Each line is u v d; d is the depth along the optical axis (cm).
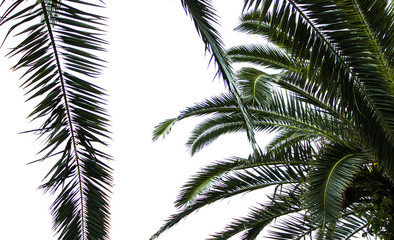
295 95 601
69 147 310
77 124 307
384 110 359
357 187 581
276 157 607
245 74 609
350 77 327
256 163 627
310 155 570
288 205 611
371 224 556
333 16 300
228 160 659
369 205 564
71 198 336
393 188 559
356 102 339
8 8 260
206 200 644
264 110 641
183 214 646
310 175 477
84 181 334
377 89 338
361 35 309
